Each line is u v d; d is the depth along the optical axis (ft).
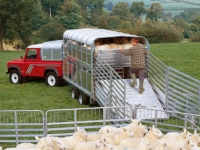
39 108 60.08
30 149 34.86
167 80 53.72
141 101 53.06
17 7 185.98
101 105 54.03
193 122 47.32
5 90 73.41
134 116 47.62
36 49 75.87
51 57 74.49
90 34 58.90
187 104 53.98
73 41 62.69
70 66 65.16
